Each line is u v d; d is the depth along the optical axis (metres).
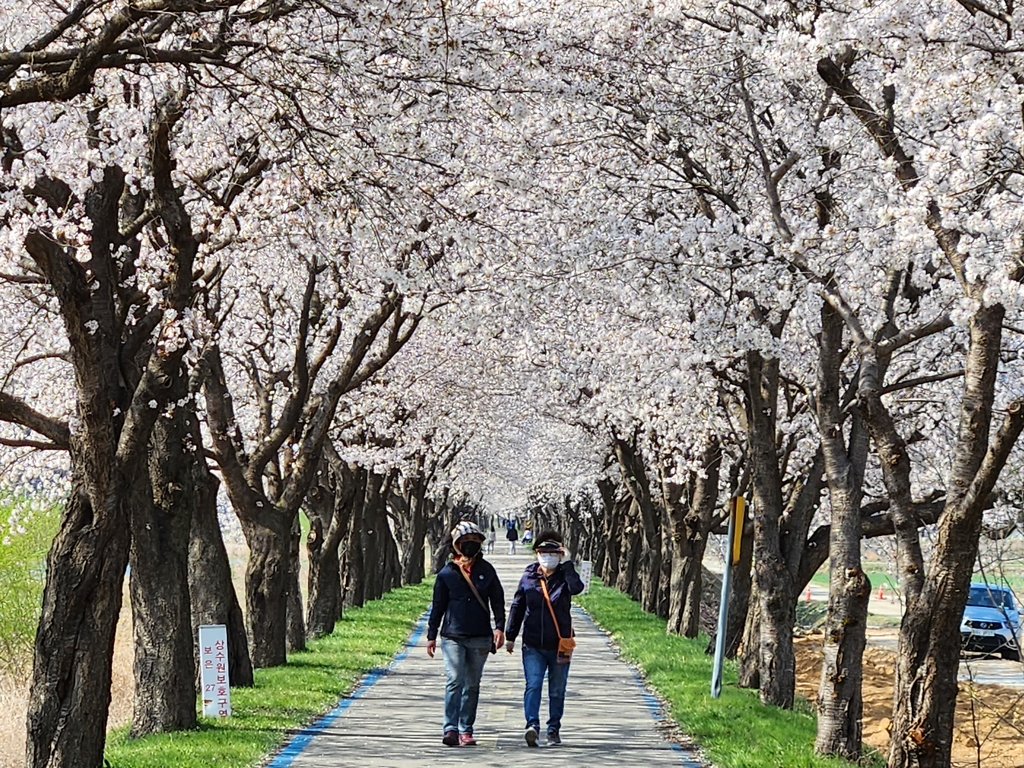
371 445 32.50
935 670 9.31
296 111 10.91
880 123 10.27
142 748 11.94
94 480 10.12
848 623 12.39
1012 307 8.52
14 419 10.97
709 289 15.88
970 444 9.11
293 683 17.67
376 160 12.30
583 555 72.56
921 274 14.45
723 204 15.78
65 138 11.54
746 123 15.34
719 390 18.88
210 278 14.34
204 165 14.38
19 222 10.77
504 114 12.44
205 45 10.30
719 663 16.52
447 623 12.77
